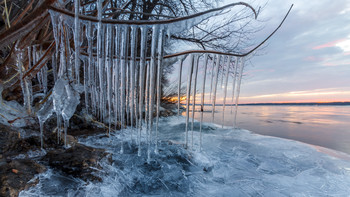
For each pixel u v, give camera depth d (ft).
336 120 22.36
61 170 4.69
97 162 5.37
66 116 5.43
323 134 13.24
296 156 7.48
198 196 4.66
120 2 16.69
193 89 6.22
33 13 3.69
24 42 5.04
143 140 9.31
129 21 4.14
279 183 5.31
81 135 8.65
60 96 4.89
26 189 3.65
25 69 6.71
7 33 3.73
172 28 4.47
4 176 3.67
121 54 5.00
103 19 4.06
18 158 4.89
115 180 5.01
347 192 4.78
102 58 5.08
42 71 8.03
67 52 4.60
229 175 5.87
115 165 5.85
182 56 6.11
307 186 5.12
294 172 6.07
